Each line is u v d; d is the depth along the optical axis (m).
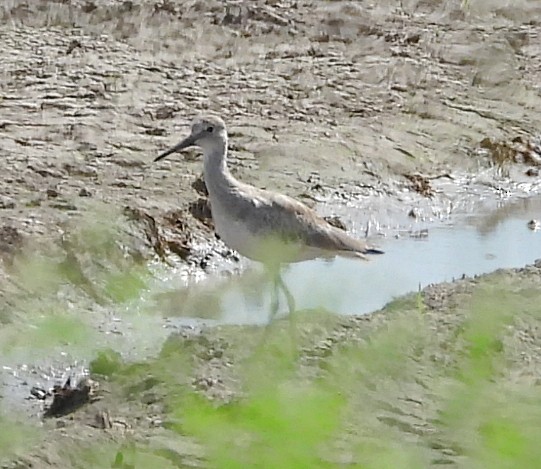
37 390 14.04
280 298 16.97
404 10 34.00
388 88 27.73
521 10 34.78
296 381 13.24
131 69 27.30
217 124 16.27
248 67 28.42
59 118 23.59
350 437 11.87
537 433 10.41
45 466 11.73
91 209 18.97
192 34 30.38
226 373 13.94
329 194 21.94
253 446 9.19
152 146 22.47
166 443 12.05
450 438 11.91
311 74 28.14
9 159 21.02
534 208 23.02
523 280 17.38
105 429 12.59
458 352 14.32
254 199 16.06
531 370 13.59
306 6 33.12
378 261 19.22
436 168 23.98
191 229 19.20
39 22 30.39
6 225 17.91
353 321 15.55
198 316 16.67
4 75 26.17
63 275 16.97
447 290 16.89
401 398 13.07
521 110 27.64
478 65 29.94
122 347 15.23
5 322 15.58
